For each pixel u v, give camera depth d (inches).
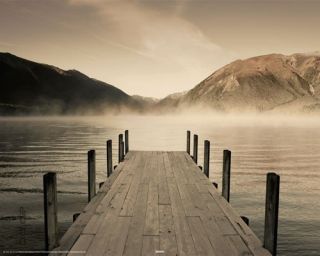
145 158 583.2
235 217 254.5
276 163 1107.9
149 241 205.8
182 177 412.8
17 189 710.5
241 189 729.6
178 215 258.7
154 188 351.3
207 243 204.1
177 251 191.9
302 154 1346.0
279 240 434.3
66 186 739.4
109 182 380.5
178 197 315.0
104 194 322.7
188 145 667.4
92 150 315.3
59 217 520.4
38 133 2645.2
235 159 1196.5
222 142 1891.0
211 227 232.2
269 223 196.9
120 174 430.6
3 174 874.8
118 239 208.1
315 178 856.9
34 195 660.1
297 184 787.4
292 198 657.0
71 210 559.2
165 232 221.5
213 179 842.8
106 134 2544.3
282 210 574.2
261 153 1368.1
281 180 832.3
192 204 290.8
